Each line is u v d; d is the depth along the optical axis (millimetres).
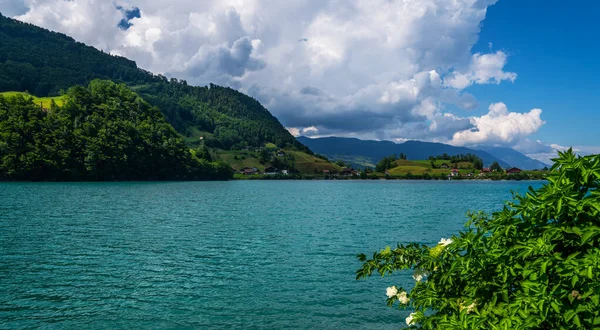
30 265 22203
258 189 139000
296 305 16062
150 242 30172
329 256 25406
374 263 6422
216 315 14953
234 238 32469
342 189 145375
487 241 5066
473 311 4855
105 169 158875
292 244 29781
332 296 17156
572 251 4352
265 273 21000
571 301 3947
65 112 173375
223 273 20953
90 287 18203
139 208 57719
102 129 166500
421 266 6094
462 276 5359
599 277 3740
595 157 4215
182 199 78250
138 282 19094
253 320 14516
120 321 14250
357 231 36969
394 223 43312
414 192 120312
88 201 67125
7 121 144250
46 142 146000
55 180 144250
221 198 84688
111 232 34906
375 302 16406
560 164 4531
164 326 13883
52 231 34719
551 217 4324
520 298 4246
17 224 38562
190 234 34438
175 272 21094
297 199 85875
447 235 34625
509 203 4879
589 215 4059
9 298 16453
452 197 93688
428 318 5445
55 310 15211
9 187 104312
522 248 4320
